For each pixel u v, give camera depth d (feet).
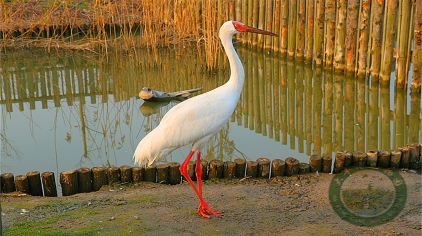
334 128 37.45
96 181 26.58
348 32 43.57
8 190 25.96
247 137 35.76
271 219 22.18
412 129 36.65
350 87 43.91
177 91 45.09
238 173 27.25
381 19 41.16
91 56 54.49
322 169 27.53
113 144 34.47
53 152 33.32
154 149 22.27
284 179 26.76
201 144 22.80
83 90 46.06
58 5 61.16
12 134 36.47
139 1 62.03
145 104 41.83
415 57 39.52
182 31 54.19
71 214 22.63
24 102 43.47
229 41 23.63
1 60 53.42
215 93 23.00
